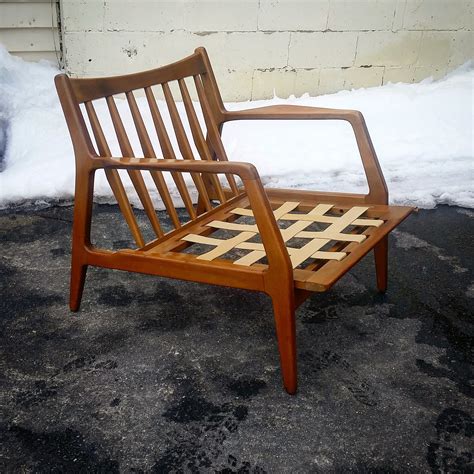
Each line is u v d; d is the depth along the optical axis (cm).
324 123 365
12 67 346
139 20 352
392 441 159
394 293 232
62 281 238
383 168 330
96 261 198
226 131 352
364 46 396
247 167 158
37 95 347
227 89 383
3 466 149
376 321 213
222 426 163
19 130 329
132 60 361
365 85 409
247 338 203
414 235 284
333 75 398
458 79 413
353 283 239
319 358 192
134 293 230
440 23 404
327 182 317
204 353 194
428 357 194
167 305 222
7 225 284
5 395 174
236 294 231
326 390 177
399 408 171
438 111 372
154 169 173
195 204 306
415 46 407
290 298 163
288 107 220
